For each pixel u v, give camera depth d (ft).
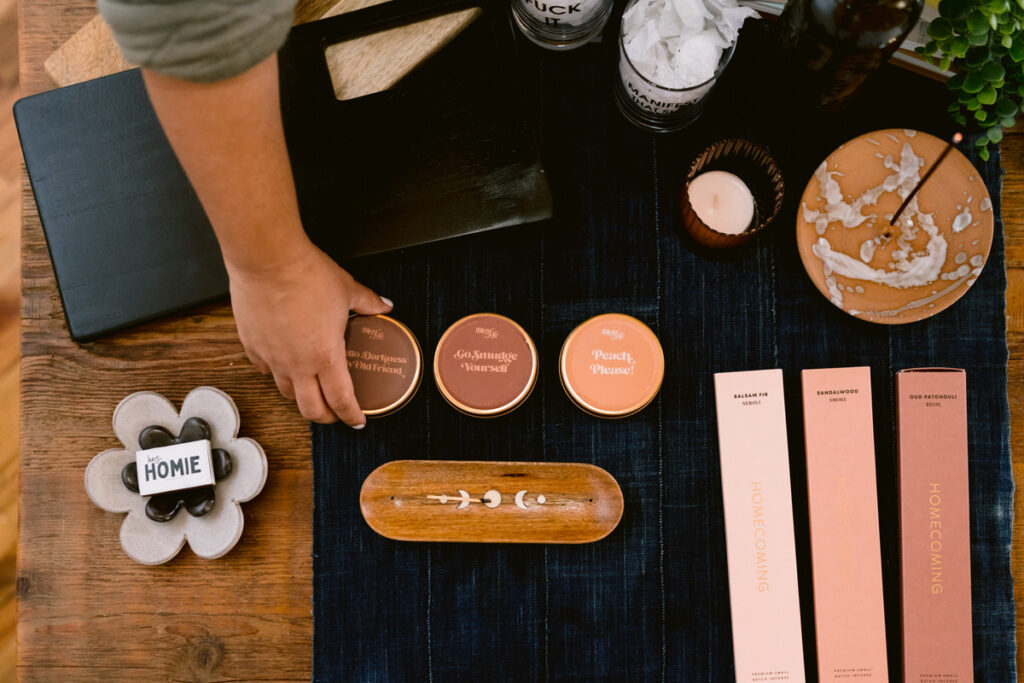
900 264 2.40
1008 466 2.44
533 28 2.50
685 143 2.55
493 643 2.43
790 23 2.19
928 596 2.34
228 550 2.41
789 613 2.33
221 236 1.86
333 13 2.50
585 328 2.42
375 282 2.53
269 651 2.44
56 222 2.48
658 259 2.53
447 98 2.46
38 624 2.45
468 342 2.42
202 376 2.54
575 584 2.44
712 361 2.50
